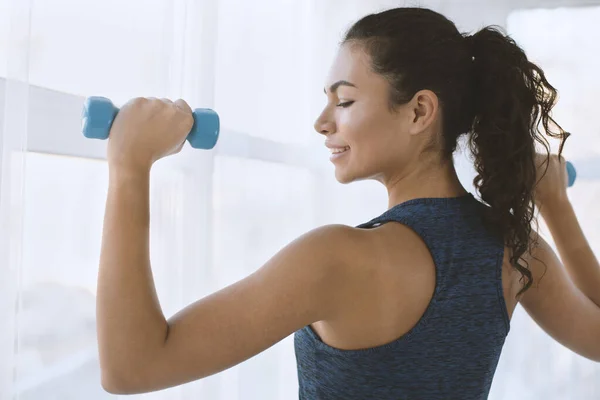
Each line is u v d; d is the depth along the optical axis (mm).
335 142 859
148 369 694
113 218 729
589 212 2148
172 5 1237
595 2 2115
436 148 839
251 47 1541
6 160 870
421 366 763
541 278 921
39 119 997
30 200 995
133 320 694
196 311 724
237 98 1504
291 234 1727
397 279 752
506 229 820
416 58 814
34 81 988
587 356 1008
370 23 833
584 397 2148
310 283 728
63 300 1054
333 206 1879
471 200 843
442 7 2045
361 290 747
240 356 727
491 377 841
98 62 1101
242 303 723
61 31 1031
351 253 742
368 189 1975
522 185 842
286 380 1729
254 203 1579
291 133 1711
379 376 762
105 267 712
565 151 2143
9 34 871
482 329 792
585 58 2127
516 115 841
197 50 1335
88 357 1098
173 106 787
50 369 1033
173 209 1316
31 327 1005
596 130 2137
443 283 768
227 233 1496
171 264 1311
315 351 796
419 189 834
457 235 793
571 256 1070
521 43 2121
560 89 2131
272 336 730
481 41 859
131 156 747
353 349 766
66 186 1054
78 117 1068
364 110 825
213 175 1422
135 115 757
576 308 963
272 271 733
